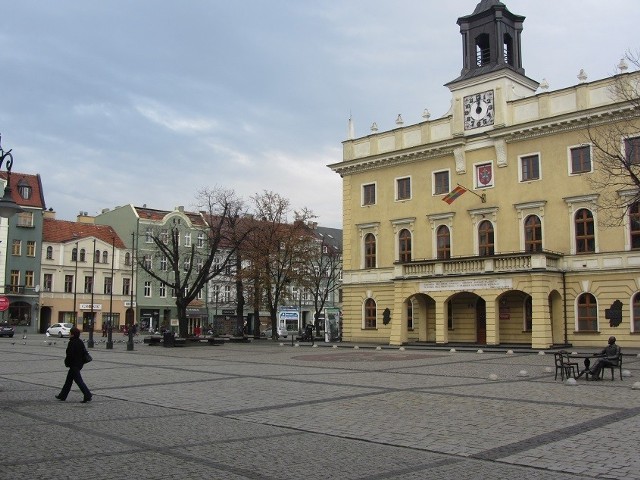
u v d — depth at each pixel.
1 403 16.23
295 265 63.94
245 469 9.34
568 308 41.06
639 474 9.04
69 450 10.58
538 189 43.31
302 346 49.47
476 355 35.47
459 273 42.97
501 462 9.84
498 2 48.66
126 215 91.81
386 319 51.12
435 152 49.00
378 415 14.12
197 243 92.12
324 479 8.80
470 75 47.50
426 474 9.09
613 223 39.31
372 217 53.03
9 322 77.88
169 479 8.78
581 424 12.87
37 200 81.88
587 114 40.59
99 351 41.88
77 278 85.06
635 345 38.41
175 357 35.41
